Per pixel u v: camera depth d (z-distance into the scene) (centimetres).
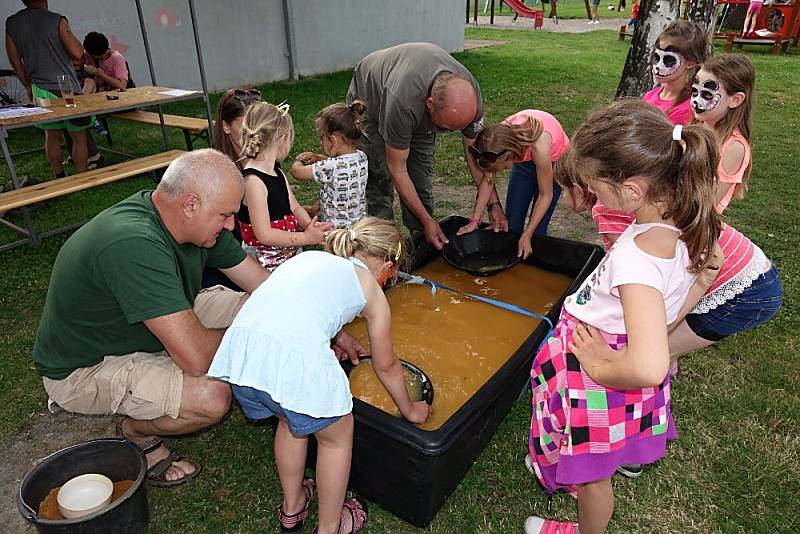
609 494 164
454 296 297
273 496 204
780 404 240
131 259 175
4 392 253
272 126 252
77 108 432
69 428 235
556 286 311
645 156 126
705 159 124
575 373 155
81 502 174
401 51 302
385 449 180
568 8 2573
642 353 121
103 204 462
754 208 438
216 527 193
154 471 207
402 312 284
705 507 198
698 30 254
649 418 158
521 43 1450
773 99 800
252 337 159
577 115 733
